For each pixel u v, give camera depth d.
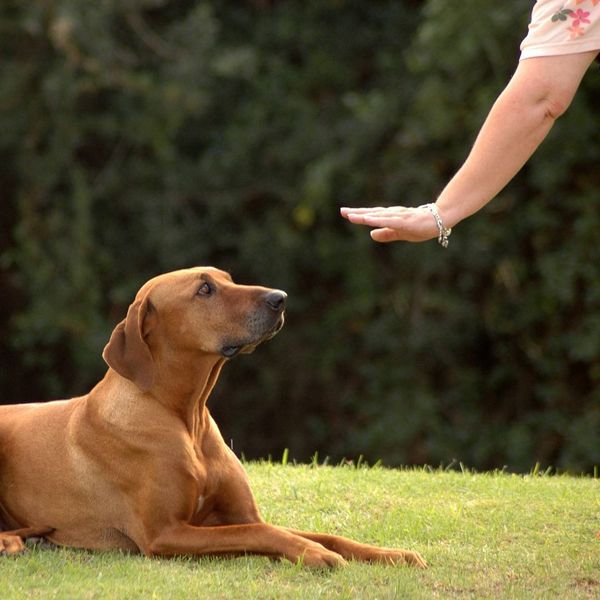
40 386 18.86
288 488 7.67
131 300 17.97
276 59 18.62
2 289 18.75
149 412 6.03
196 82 17.58
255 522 6.27
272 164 18.06
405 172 16.56
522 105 5.77
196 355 6.07
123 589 5.41
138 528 6.04
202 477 6.04
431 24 15.84
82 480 6.17
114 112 18.19
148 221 17.92
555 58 5.74
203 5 18.03
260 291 6.09
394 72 17.86
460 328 16.62
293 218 17.70
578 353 15.58
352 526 6.86
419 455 16.53
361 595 5.38
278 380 17.95
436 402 16.56
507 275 16.08
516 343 16.70
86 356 17.50
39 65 17.92
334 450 17.69
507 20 15.36
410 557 5.94
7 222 18.72
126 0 17.53
